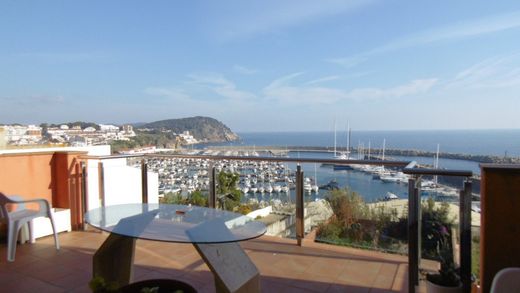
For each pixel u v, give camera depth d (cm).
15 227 322
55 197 440
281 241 370
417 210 232
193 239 184
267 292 256
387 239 324
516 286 162
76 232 417
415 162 278
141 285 179
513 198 188
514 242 188
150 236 191
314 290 259
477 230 207
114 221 226
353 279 278
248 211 390
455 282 211
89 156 434
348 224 345
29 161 419
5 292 258
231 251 195
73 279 281
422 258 241
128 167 467
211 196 416
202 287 266
